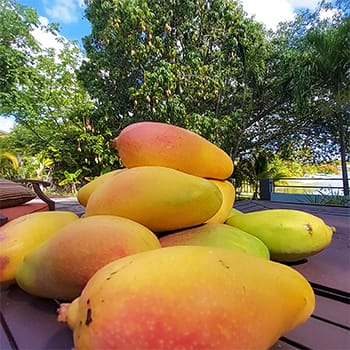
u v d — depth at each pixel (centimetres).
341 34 492
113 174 67
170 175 55
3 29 653
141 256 35
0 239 51
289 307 32
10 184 165
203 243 51
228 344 27
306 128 711
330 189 549
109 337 27
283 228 60
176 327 27
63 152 831
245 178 731
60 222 57
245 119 663
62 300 46
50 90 781
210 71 624
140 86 632
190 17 617
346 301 51
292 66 578
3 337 41
